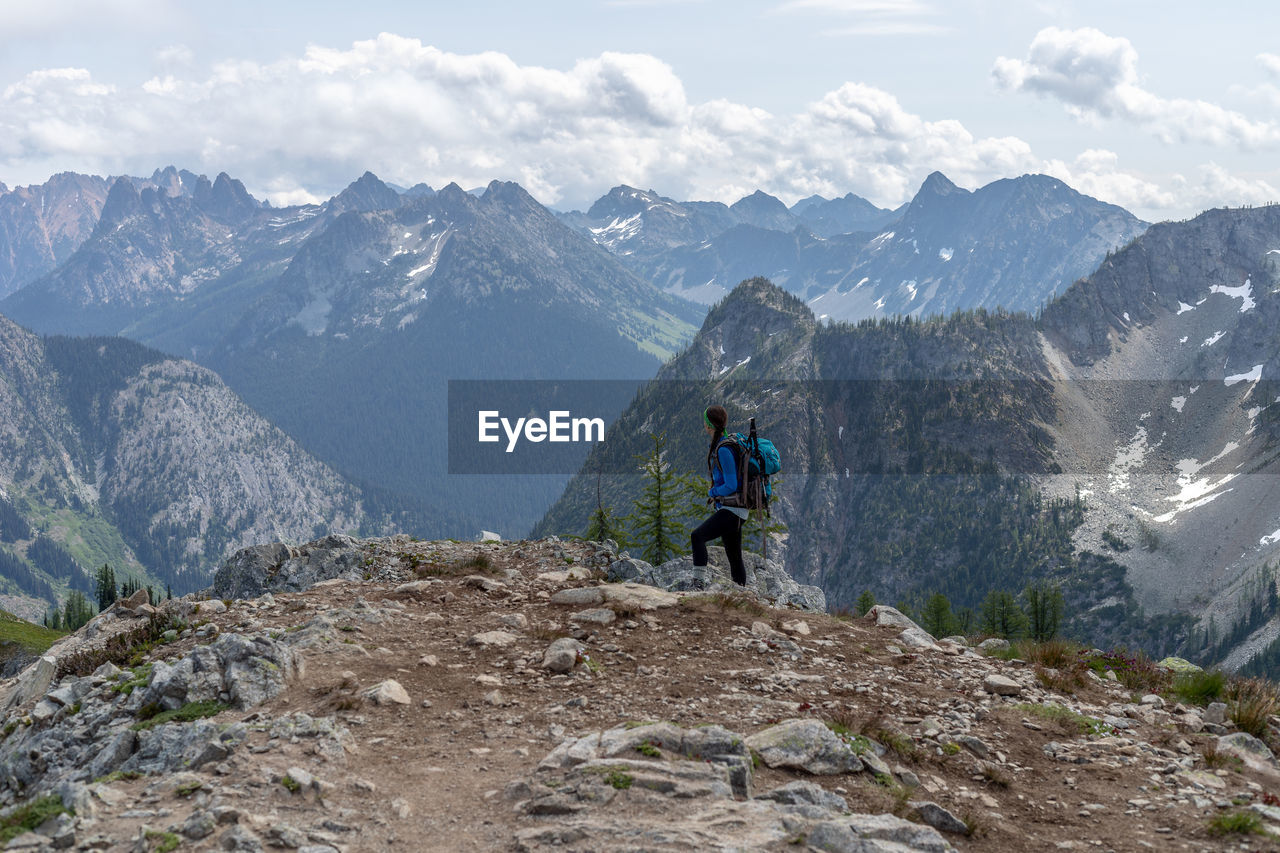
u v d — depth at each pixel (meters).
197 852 5.48
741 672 9.78
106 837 5.77
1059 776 7.70
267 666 9.16
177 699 8.94
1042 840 6.38
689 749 7.07
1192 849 6.21
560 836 5.65
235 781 6.60
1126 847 6.25
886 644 11.66
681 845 5.45
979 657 11.62
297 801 6.35
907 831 5.81
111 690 9.98
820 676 9.88
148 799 6.47
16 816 6.25
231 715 8.41
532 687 9.27
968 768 7.65
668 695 9.01
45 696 10.57
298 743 7.43
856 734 7.95
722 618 11.95
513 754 7.42
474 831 5.92
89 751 8.40
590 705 8.68
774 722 8.23
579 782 6.39
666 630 11.43
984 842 6.26
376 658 10.20
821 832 5.65
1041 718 9.05
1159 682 11.38
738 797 6.45
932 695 9.58
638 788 6.30
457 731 8.03
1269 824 6.52
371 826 5.98
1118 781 7.59
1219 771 7.84
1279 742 8.99
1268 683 10.95
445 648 10.77
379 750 7.53
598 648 10.65
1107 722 9.15
